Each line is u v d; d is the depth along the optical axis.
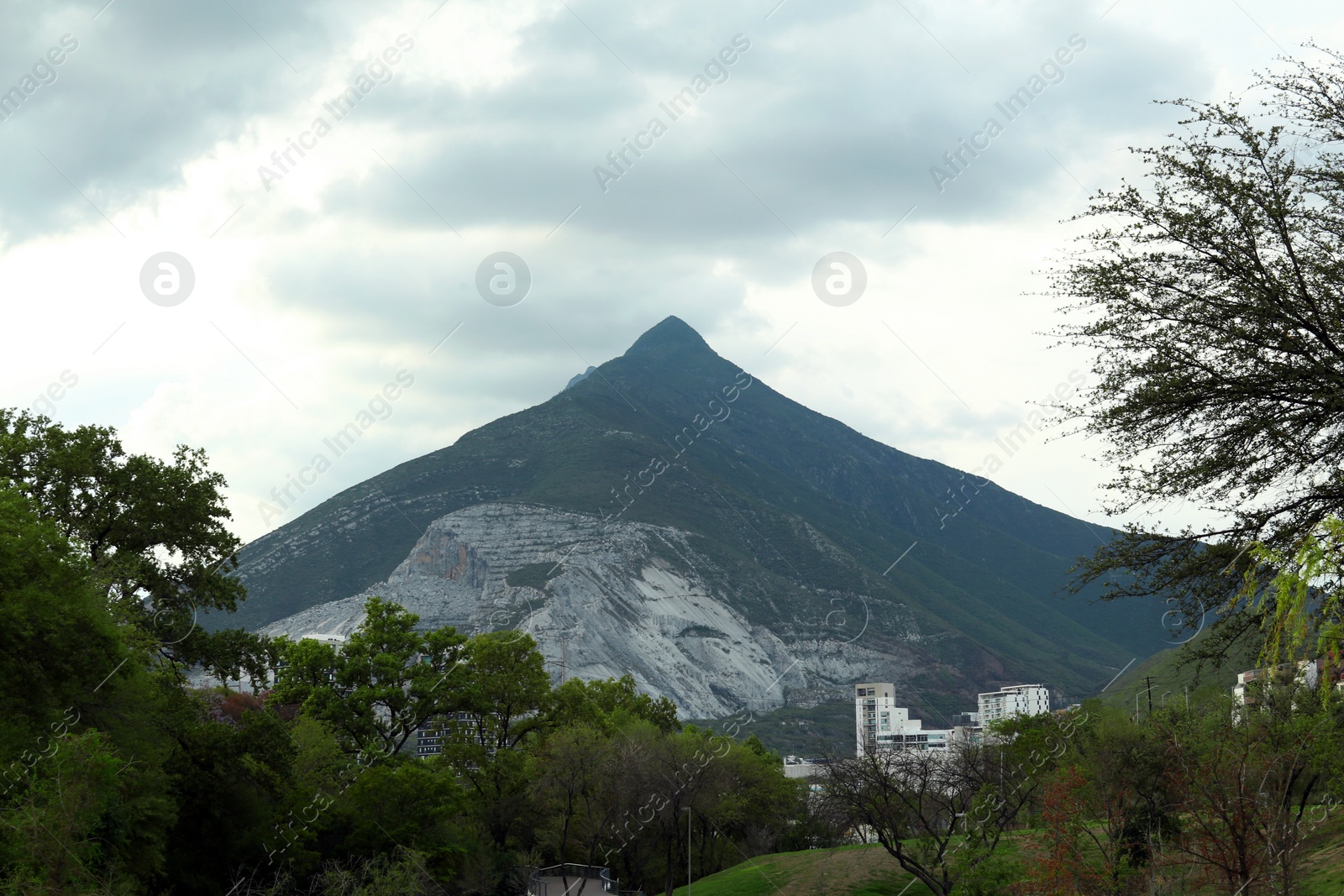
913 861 44.66
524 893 64.69
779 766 90.81
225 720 57.69
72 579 34.28
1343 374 16.88
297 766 54.75
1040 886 28.19
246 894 45.44
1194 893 22.64
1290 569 10.59
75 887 29.38
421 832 57.34
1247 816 17.94
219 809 45.72
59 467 44.69
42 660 32.22
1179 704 32.81
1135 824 28.14
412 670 74.19
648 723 76.56
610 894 61.72
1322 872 25.83
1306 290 17.92
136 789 37.47
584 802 70.94
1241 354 17.80
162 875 41.50
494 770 71.94
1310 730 21.39
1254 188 17.94
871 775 46.78
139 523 46.62
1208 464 17.69
